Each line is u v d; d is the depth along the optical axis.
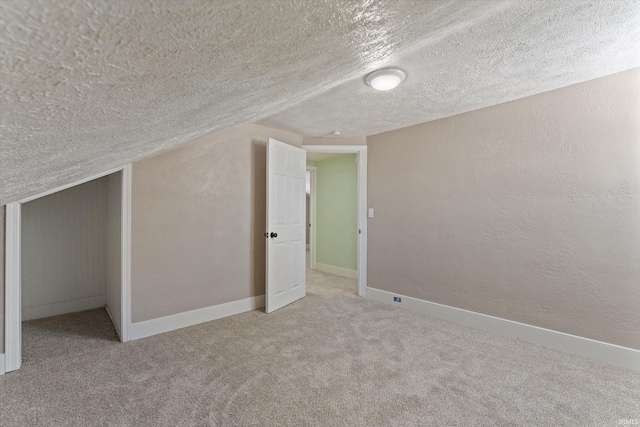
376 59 1.11
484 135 2.67
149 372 1.86
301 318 2.86
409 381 1.79
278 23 0.47
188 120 1.00
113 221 2.67
